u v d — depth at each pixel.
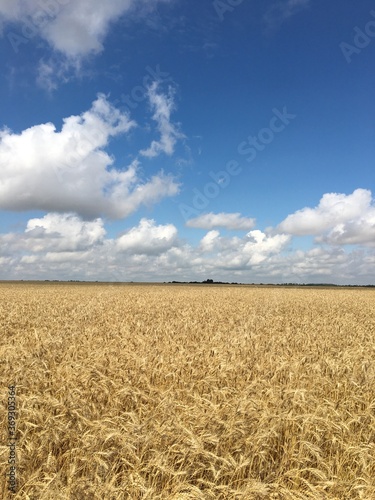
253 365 10.05
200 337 14.30
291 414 5.98
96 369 8.16
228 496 4.36
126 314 21.34
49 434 5.20
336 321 21.27
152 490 4.14
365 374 8.72
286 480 4.93
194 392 7.15
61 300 32.12
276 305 31.16
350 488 4.68
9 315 19.53
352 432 5.95
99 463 4.58
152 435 5.17
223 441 5.27
